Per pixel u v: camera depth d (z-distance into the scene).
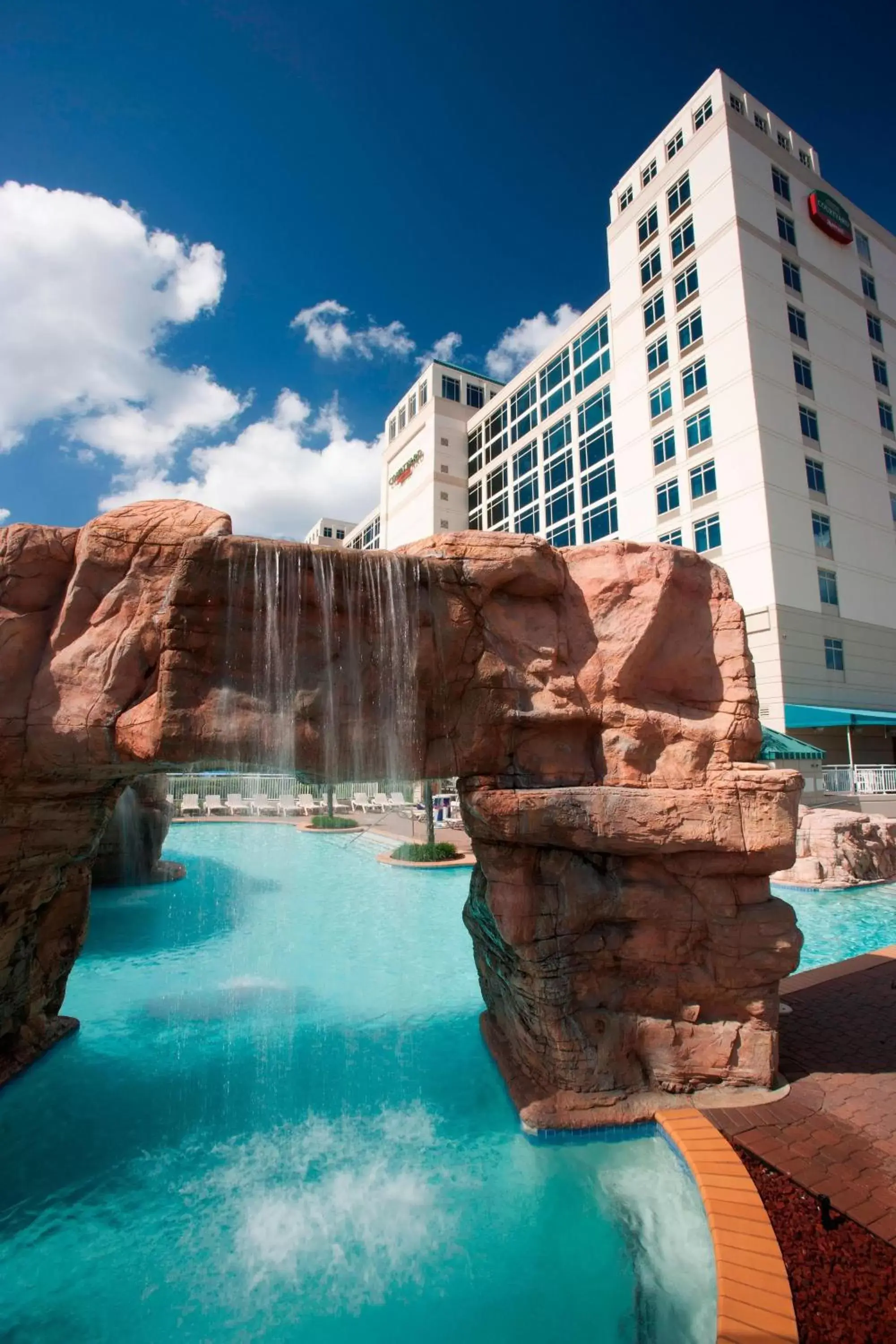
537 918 6.99
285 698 6.52
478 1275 5.08
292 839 26.86
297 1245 5.40
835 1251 4.70
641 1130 6.57
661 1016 7.11
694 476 33.09
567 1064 6.86
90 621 6.62
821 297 34.19
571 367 45.03
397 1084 7.89
